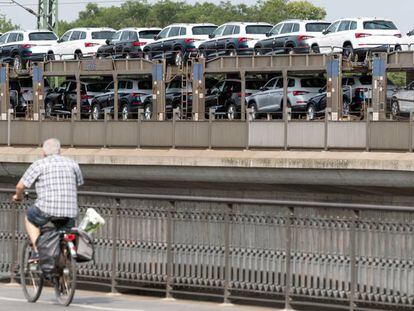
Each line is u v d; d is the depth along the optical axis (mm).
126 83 165375
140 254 44250
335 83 137500
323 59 141000
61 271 39812
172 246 43312
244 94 150875
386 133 99250
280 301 40469
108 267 45375
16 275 47812
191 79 157875
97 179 119062
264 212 40812
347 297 38688
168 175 112375
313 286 39562
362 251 38250
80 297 43875
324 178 100938
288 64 145375
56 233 39344
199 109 155375
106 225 45375
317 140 103562
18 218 47812
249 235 41250
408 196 99438
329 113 117312
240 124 108375
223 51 155625
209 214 42281
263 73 153750
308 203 39312
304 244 39812
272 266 40656
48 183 38750
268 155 106125
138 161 113625
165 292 43812
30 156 123812
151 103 161500
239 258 41531
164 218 43562
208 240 42344
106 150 118812
